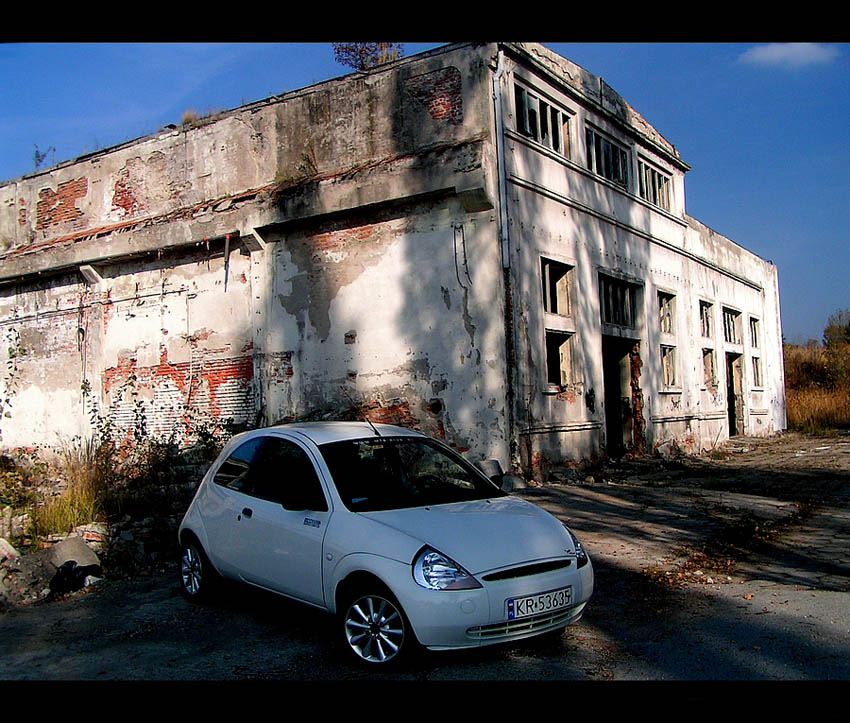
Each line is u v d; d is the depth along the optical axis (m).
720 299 23.80
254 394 14.97
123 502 10.16
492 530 5.38
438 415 12.87
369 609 5.14
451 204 12.95
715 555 8.25
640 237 18.16
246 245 15.13
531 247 13.36
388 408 13.37
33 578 7.50
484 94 12.75
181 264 16.23
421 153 13.04
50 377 18.27
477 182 12.31
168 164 16.70
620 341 17.00
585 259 15.30
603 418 15.29
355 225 13.95
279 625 6.25
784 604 6.38
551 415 13.48
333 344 14.05
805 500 11.49
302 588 5.68
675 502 11.34
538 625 5.15
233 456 7.00
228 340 15.45
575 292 14.73
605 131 16.77
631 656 5.22
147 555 8.77
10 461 17.30
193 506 7.18
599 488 12.66
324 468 5.93
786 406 30.73
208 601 7.04
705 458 18.72
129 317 16.98
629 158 18.08
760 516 10.16
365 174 13.51
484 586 4.92
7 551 7.77
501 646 5.46
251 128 15.52
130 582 8.07
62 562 7.87
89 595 7.60
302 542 5.70
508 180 12.84
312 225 14.44
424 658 5.21
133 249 16.47
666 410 18.72
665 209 19.89
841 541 8.73
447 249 12.95
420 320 13.16
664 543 8.73
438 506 5.75
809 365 36.16
